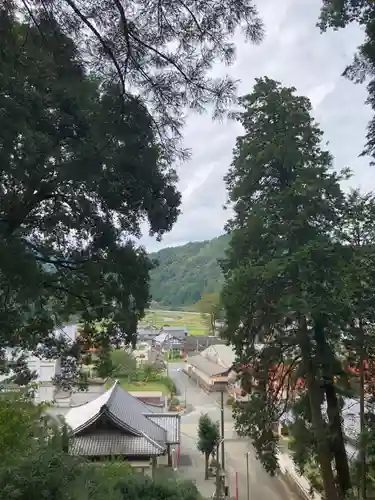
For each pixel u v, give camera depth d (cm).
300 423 1389
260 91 1480
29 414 1002
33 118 659
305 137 1437
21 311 745
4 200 691
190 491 840
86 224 804
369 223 1334
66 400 2936
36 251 769
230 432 3334
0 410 912
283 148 1390
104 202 792
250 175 1497
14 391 1124
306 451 1398
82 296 824
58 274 797
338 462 1389
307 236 1336
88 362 959
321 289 1211
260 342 1480
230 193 1550
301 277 1222
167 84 664
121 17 607
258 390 1500
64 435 995
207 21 609
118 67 655
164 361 6366
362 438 1163
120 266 808
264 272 1266
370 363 1411
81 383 1009
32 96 659
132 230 838
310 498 1833
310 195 1326
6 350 957
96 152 716
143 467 1967
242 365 1544
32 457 684
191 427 3553
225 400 4347
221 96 662
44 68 639
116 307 839
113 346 929
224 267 1544
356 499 1241
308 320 1393
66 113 694
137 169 755
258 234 1402
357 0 986
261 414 1470
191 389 5016
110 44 632
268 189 1502
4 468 628
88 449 1942
